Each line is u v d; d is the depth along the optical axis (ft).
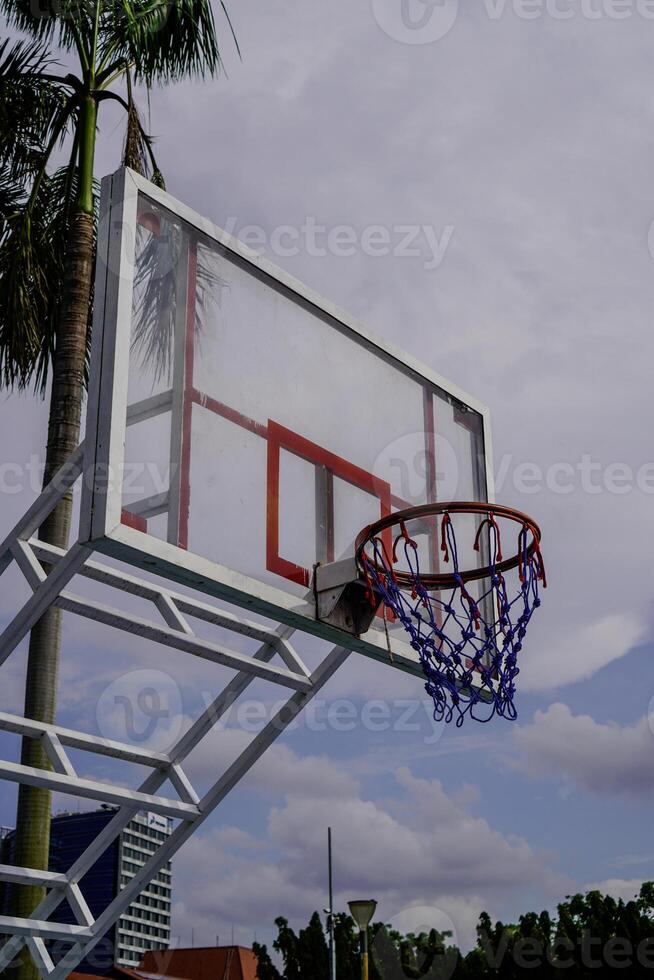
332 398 17.99
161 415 14.79
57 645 24.62
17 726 16.51
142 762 18.24
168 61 26.68
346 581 16.61
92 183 26.53
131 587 16.98
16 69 26.84
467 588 19.06
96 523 13.61
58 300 27.45
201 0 26.30
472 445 20.58
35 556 16.57
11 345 26.50
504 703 17.49
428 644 17.51
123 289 14.66
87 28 26.78
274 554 15.96
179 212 16.11
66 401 25.02
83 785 16.62
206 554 14.80
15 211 27.45
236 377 16.30
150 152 27.48
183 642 16.67
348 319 18.94
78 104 26.99
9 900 22.71
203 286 16.26
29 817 23.34
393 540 17.90
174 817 18.34
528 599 17.79
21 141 27.07
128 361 14.44
